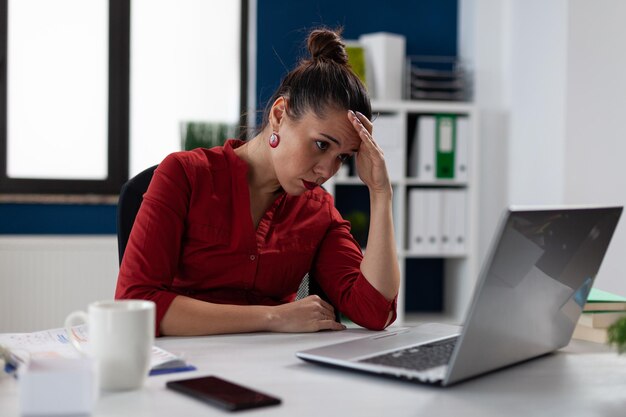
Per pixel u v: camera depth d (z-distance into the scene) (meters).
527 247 0.99
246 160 1.62
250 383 1.02
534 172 3.62
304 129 1.47
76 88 3.76
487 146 3.89
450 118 3.71
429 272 4.10
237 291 1.64
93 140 3.79
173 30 3.84
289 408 0.90
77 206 3.67
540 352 1.19
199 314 1.38
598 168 3.39
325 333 1.42
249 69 3.90
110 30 3.74
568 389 1.02
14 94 3.69
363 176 1.57
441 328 1.35
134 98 3.81
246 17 3.89
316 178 1.51
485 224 3.89
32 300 3.44
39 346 1.17
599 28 3.37
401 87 3.79
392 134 3.64
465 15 3.99
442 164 3.71
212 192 1.58
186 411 0.88
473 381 1.05
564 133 3.37
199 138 3.63
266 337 1.36
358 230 3.76
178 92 3.85
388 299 1.52
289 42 3.85
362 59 3.69
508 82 3.85
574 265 1.14
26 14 3.68
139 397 0.94
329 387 1.00
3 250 3.41
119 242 1.65
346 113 1.46
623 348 1.08
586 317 1.37
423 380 1.00
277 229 1.64
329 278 1.65
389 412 0.89
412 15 4.01
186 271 1.61
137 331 0.96
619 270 3.40
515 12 3.77
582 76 3.37
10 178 3.67
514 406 0.93
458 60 3.96
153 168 1.69
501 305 1.01
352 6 3.94
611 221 1.18
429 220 3.73
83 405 0.84
